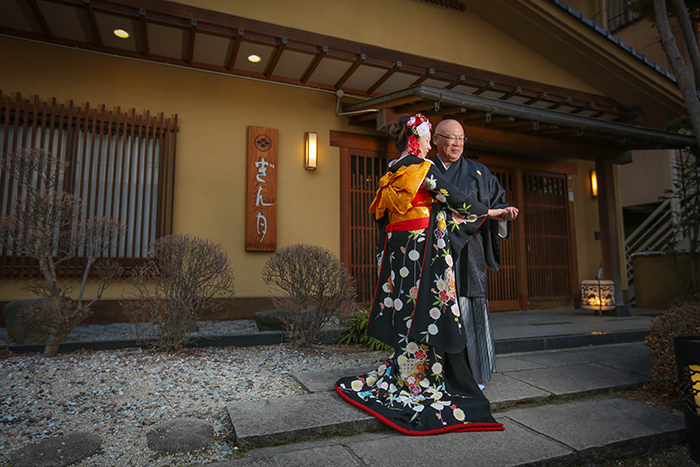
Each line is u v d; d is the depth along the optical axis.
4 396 2.39
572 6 10.30
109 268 3.82
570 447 1.92
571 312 7.14
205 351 3.67
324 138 6.20
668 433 2.17
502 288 7.41
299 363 3.41
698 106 3.94
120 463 1.75
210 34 4.71
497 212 2.40
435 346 2.14
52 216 3.40
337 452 1.80
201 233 5.41
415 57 5.61
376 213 2.58
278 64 5.59
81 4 4.14
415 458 1.75
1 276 4.46
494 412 2.39
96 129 4.99
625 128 6.09
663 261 7.60
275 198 5.75
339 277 4.05
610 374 3.10
